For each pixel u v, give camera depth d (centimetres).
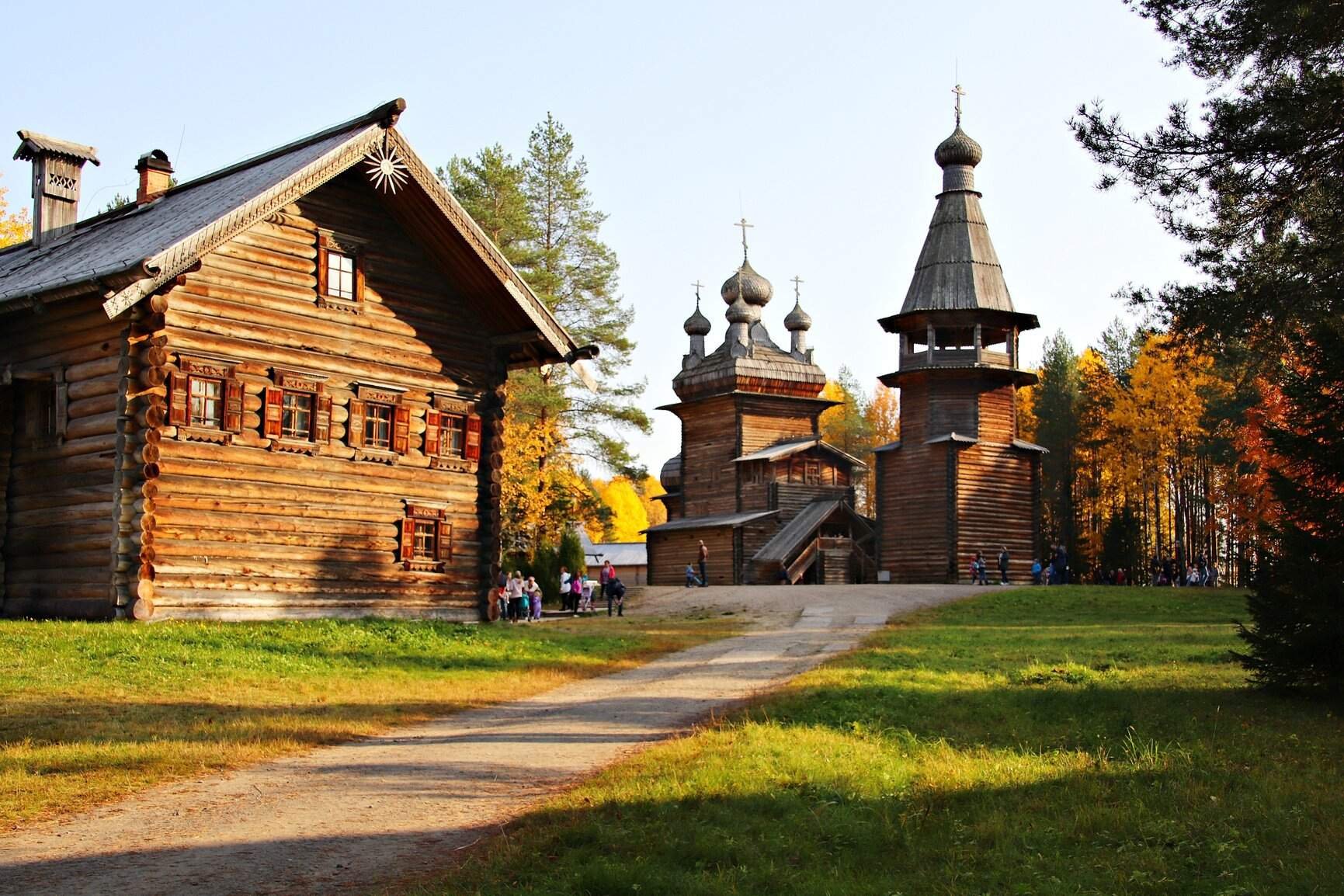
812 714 1575
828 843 962
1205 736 1438
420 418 2912
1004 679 1975
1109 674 2031
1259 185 2197
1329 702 1670
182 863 922
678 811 1032
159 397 2388
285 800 1137
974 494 5697
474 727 1595
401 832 1016
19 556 2562
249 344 2564
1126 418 6962
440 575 2923
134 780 1198
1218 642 2570
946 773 1197
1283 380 1845
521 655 2384
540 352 3131
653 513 13562
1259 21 2105
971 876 874
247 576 2517
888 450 5906
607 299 5684
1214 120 2161
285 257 2656
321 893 848
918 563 5734
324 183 2736
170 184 3108
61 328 2525
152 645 2048
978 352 5791
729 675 2169
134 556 2342
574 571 4984
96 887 858
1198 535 7631
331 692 1833
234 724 1496
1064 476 8325
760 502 6556
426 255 2955
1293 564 1703
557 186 5722
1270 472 1784
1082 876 873
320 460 2681
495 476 3053
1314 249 2197
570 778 1235
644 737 1498
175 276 2367
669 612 4228
